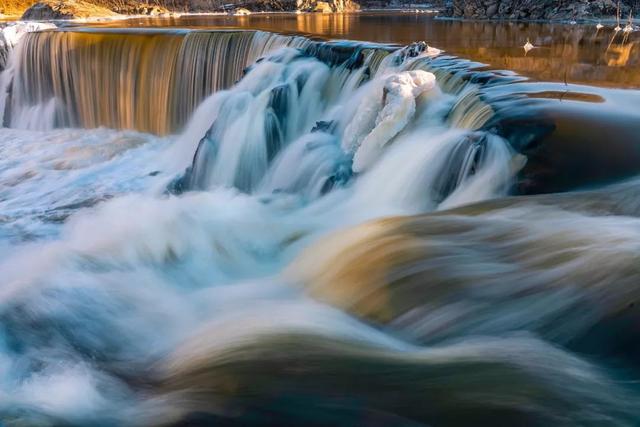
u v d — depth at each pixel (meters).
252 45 11.82
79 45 13.02
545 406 3.03
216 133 9.30
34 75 13.65
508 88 7.35
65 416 3.52
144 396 3.62
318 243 5.30
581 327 3.55
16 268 5.95
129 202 8.34
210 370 3.72
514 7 21.31
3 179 9.86
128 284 5.28
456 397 3.15
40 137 12.66
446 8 23.81
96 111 13.32
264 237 6.28
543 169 5.57
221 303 4.85
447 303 4.02
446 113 7.36
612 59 10.48
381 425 2.99
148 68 12.59
